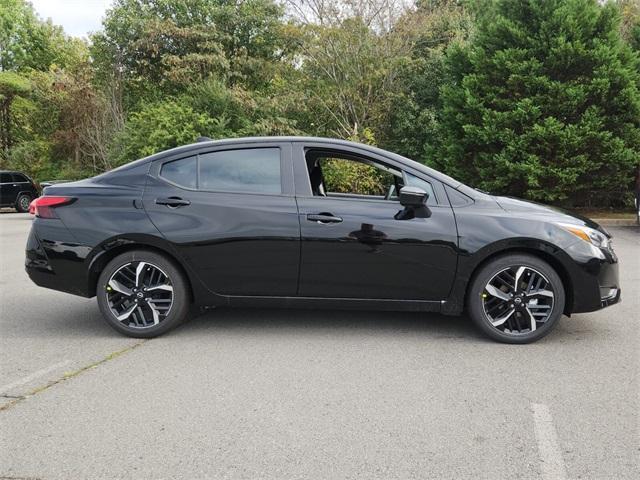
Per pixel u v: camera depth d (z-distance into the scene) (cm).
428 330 475
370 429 290
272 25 2417
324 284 445
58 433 288
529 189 1454
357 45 1897
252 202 448
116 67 2514
